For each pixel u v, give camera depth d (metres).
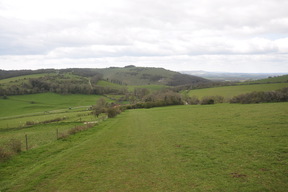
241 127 26.02
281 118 29.88
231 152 16.12
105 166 15.18
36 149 21.39
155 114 58.97
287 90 70.56
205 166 13.56
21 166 16.50
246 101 70.25
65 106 124.94
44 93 155.62
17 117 92.75
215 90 112.25
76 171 14.48
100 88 166.75
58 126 51.88
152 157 16.56
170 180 11.82
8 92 143.38
